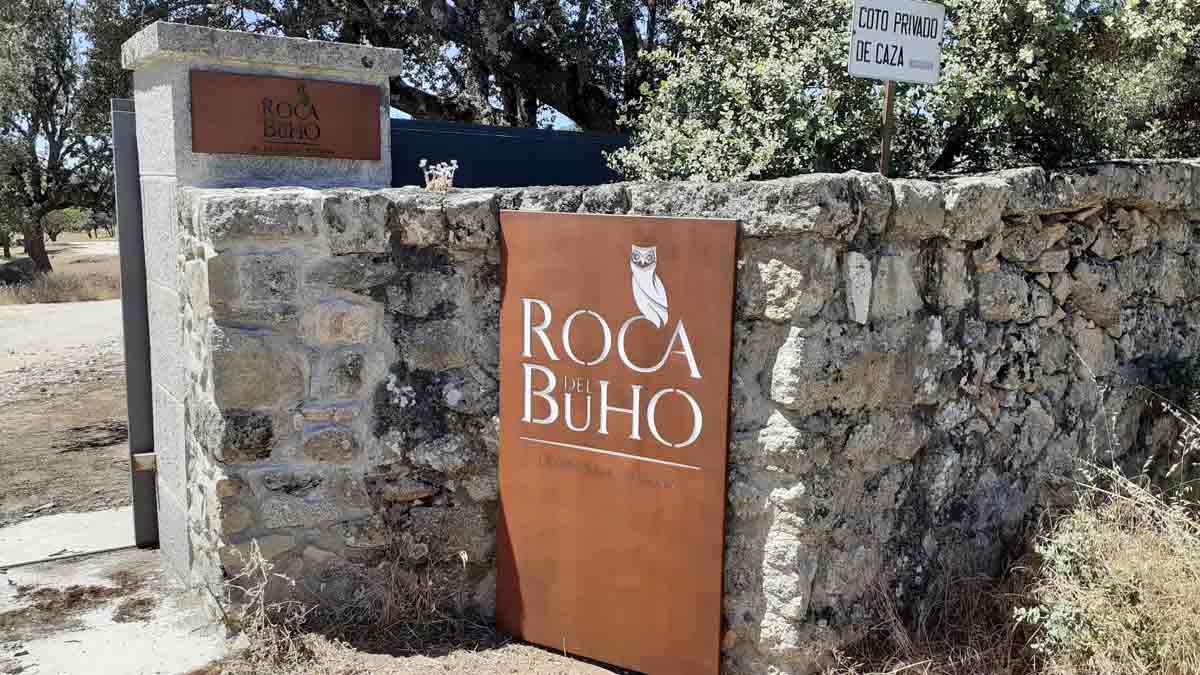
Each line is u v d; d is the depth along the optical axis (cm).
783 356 308
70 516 531
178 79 399
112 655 356
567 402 350
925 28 368
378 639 365
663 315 326
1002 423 373
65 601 409
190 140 403
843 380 310
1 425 766
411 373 373
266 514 362
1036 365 380
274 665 343
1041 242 373
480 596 386
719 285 314
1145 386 423
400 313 370
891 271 322
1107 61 465
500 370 365
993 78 436
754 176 479
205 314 356
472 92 1128
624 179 592
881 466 333
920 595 351
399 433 374
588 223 338
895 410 333
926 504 351
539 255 350
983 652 330
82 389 927
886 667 323
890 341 325
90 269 2550
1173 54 451
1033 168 366
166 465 451
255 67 419
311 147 436
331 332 363
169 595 415
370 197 361
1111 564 325
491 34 956
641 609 342
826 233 300
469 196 361
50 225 3906
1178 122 576
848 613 327
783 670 319
